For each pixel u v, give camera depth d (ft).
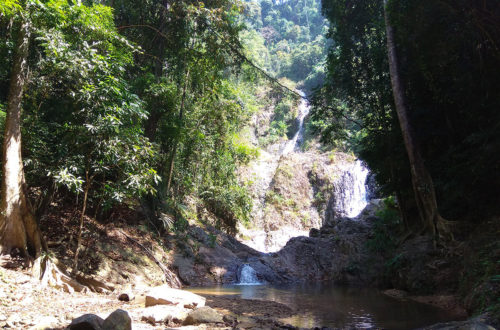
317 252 54.70
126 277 32.76
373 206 72.13
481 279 23.32
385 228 50.08
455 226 33.35
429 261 33.73
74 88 27.76
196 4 47.65
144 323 17.30
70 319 16.94
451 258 31.68
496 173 30.17
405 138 38.83
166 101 43.70
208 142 59.82
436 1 31.81
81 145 26.23
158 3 47.42
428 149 41.57
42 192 28.43
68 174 25.12
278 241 89.81
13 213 24.52
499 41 30.55
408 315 23.44
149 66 46.75
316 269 51.88
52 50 24.88
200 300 22.25
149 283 34.35
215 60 49.42
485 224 29.89
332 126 57.36
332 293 35.60
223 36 49.39
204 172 68.28
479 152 31.01
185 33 47.83
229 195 73.72
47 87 28.22
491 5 29.86
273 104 164.55
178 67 49.19
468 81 33.96
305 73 195.21
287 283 46.03
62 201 34.55
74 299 22.15
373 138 51.57
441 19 32.71
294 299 31.14
